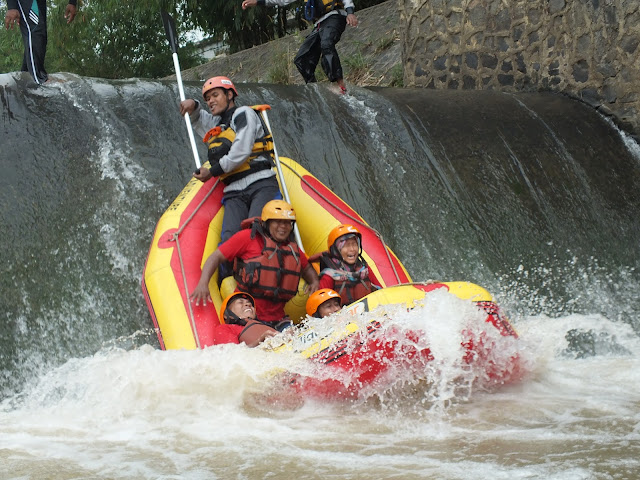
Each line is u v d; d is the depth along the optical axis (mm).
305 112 7785
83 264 5836
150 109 7090
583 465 3092
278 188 5742
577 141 8484
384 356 4145
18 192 6008
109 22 21016
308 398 4238
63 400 4762
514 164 7957
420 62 11000
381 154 7633
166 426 3980
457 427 3764
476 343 4242
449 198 7387
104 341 5539
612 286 7066
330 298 4699
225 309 4836
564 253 7262
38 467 3352
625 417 3824
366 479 3051
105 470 3289
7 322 5371
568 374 4918
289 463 3297
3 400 5035
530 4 9578
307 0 8445
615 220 7801
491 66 10109
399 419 3967
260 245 4980
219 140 5609
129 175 6469
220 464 3322
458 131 8141
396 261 5664
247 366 4281
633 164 8469
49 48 21672
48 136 6449
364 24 13852
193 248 5324
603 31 8789
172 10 17422
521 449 3352
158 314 4984
